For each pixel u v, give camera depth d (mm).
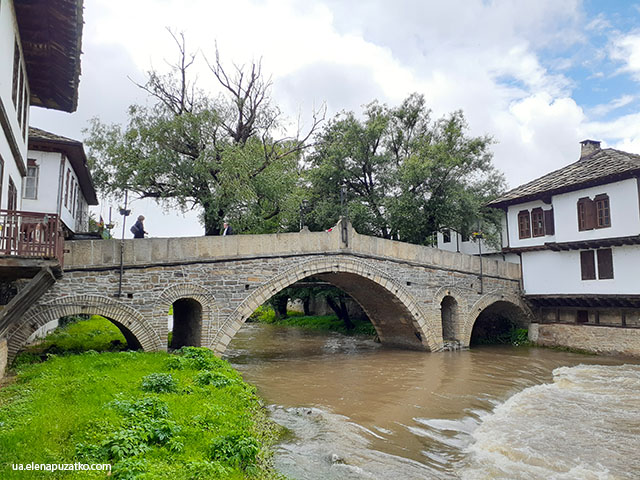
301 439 8844
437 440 9258
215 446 6367
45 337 17219
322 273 18203
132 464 5230
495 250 27531
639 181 17688
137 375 9938
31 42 11305
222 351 14742
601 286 19391
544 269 22094
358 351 21344
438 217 25219
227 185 18531
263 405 11117
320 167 25750
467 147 25516
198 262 14562
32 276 9766
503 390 13664
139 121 19609
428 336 20141
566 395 13102
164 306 13906
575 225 20094
